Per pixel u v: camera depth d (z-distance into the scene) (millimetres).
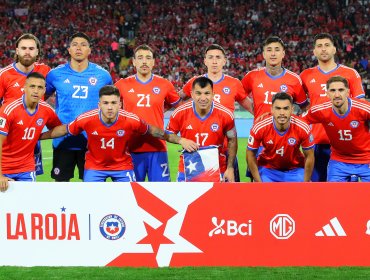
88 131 6023
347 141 6258
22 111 5879
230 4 30297
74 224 5059
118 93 5781
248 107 7242
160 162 6879
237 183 4984
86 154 6359
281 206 4988
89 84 6746
